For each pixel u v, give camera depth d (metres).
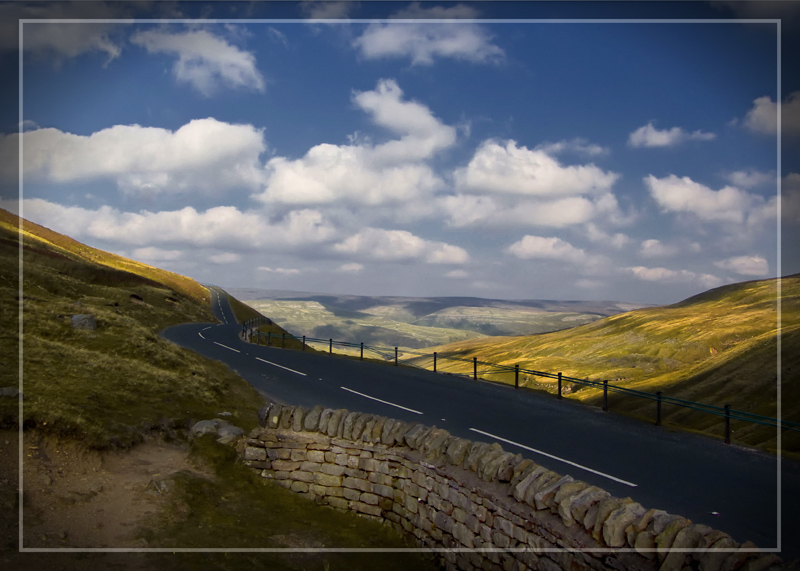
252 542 7.71
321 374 23.81
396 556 7.92
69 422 8.86
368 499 9.01
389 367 27.38
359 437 9.34
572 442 12.77
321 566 7.41
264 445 9.95
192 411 12.73
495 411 16.64
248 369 24.03
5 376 11.03
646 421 15.32
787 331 140.38
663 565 4.92
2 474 7.45
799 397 101.00
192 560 6.84
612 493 9.06
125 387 12.72
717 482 9.79
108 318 24.00
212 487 9.01
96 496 7.80
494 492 6.94
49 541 6.48
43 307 22.52
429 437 8.46
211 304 122.62
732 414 12.95
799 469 10.80
